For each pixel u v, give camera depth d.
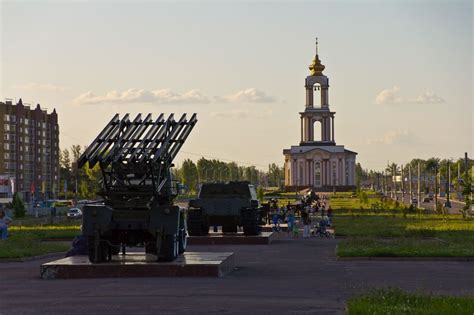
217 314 18.38
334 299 21.11
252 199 50.88
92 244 27.92
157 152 28.20
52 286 24.42
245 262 34.38
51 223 78.50
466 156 104.75
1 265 33.75
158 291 22.73
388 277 27.34
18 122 184.12
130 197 28.41
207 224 50.31
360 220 82.75
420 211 105.88
